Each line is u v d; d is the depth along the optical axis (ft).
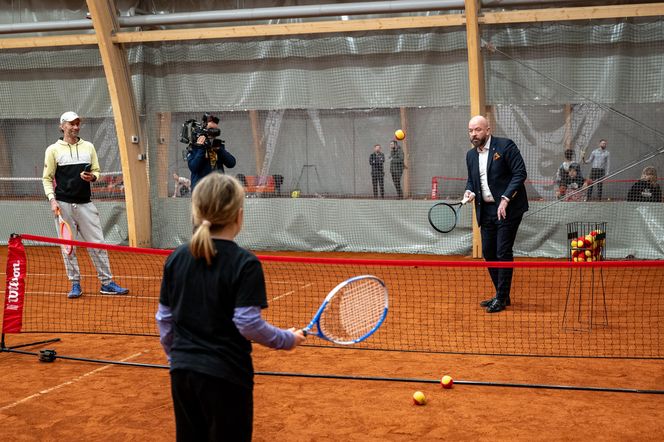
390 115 41.32
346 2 41.11
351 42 41.11
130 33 40.98
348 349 19.90
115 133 44.75
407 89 40.57
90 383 16.92
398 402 15.37
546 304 26.04
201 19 41.27
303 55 41.98
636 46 37.17
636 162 37.65
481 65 37.91
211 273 8.86
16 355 19.56
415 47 40.14
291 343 9.45
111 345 20.59
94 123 45.11
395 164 41.47
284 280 32.37
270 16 40.32
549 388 16.21
